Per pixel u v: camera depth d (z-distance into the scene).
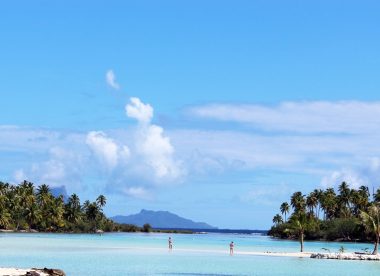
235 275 64.81
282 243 185.38
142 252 107.88
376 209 106.31
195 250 122.31
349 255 95.56
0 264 69.12
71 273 61.31
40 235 189.25
